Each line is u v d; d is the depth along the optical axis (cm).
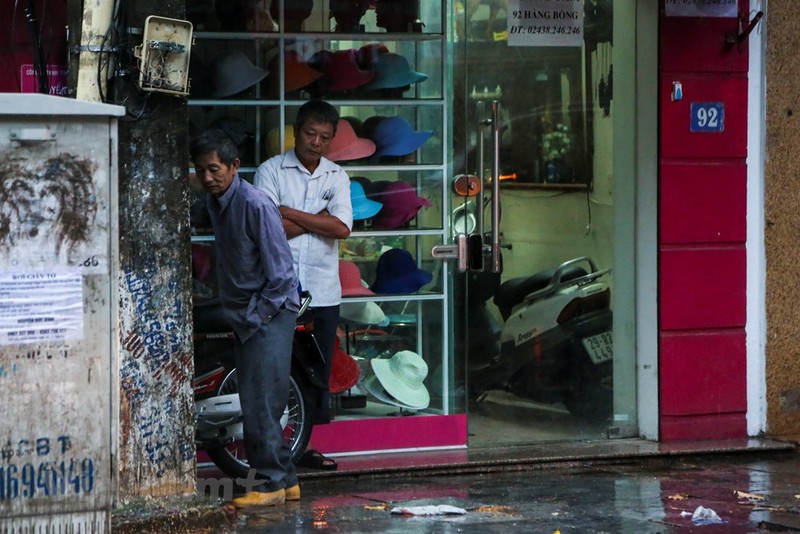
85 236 761
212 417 1048
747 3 1247
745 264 1267
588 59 1244
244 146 1144
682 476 1148
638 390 1271
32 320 754
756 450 1241
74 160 757
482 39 1211
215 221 970
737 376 1270
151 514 890
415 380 1193
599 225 1260
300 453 1089
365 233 1179
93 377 766
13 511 757
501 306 1239
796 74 1271
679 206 1246
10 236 748
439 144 1195
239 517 959
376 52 1173
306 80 1153
